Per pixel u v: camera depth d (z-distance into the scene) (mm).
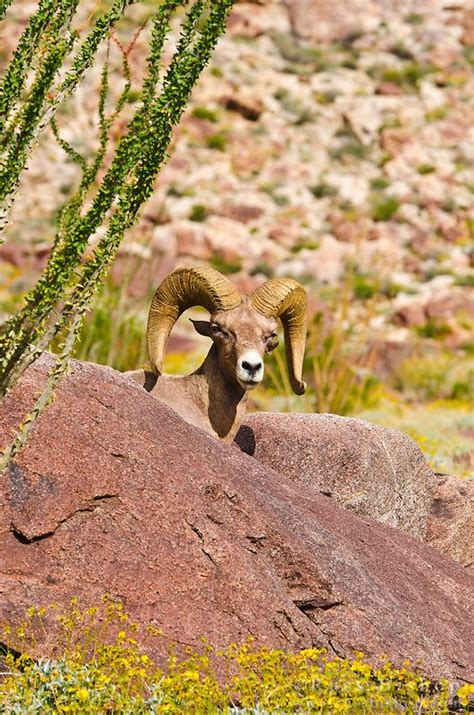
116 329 61906
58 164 146750
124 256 104688
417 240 148500
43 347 21828
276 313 31844
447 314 123188
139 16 156250
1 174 22172
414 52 199875
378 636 26844
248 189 156625
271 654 23344
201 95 179625
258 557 26594
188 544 25938
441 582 30578
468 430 75250
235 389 32156
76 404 26594
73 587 24812
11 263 116625
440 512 37531
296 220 151000
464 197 161625
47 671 22922
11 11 162125
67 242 21359
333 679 24188
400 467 35812
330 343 76688
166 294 32219
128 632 24594
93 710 21234
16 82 22344
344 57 199000
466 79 192625
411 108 182250
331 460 34094
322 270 137625
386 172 166500
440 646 27828
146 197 22031
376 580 28453
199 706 21719
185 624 25094
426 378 101062
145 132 21703
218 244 137000
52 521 25156
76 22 105750
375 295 80438
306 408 70688
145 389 30766
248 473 28797
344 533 29641
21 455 25438
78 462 25797
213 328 31344
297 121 178125
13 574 24672
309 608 26891
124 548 25453
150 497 26047
